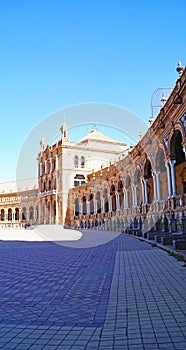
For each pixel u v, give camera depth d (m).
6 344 4.12
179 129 16.48
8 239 26.62
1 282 8.24
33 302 6.25
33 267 10.77
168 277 7.99
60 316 5.30
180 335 4.16
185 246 12.74
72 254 14.34
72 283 7.93
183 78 14.88
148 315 5.08
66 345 4.04
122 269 9.62
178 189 22.91
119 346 3.92
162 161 21.62
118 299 6.20
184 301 5.77
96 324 4.82
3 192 70.25
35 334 4.47
